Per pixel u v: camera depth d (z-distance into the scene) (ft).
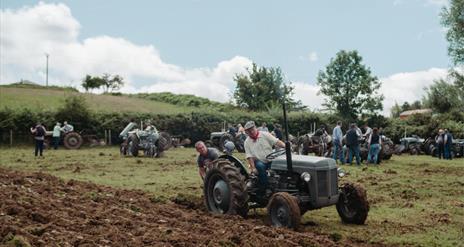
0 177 39.78
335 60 169.99
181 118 124.77
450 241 25.09
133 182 46.03
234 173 29.19
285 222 26.30
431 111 147.64
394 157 89.15
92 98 180.65
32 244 20.35
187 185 44.24
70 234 22.24
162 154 81.30
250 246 21.43
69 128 106.52
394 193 41.19
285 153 30.04
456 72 142.92
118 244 21.04
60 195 33.55
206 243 21.95
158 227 24.76
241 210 28.86
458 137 115.55
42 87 206.08
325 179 27.63
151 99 207.62
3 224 22.59
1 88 180.45
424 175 55.01
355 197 28.66
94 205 30.73
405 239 25.29
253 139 29.76
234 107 167.43
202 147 33.53
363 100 168.55
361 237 25.70
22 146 108.78
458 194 41.09
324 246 22.80
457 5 131.54
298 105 148.05
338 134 69.87
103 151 94.94
